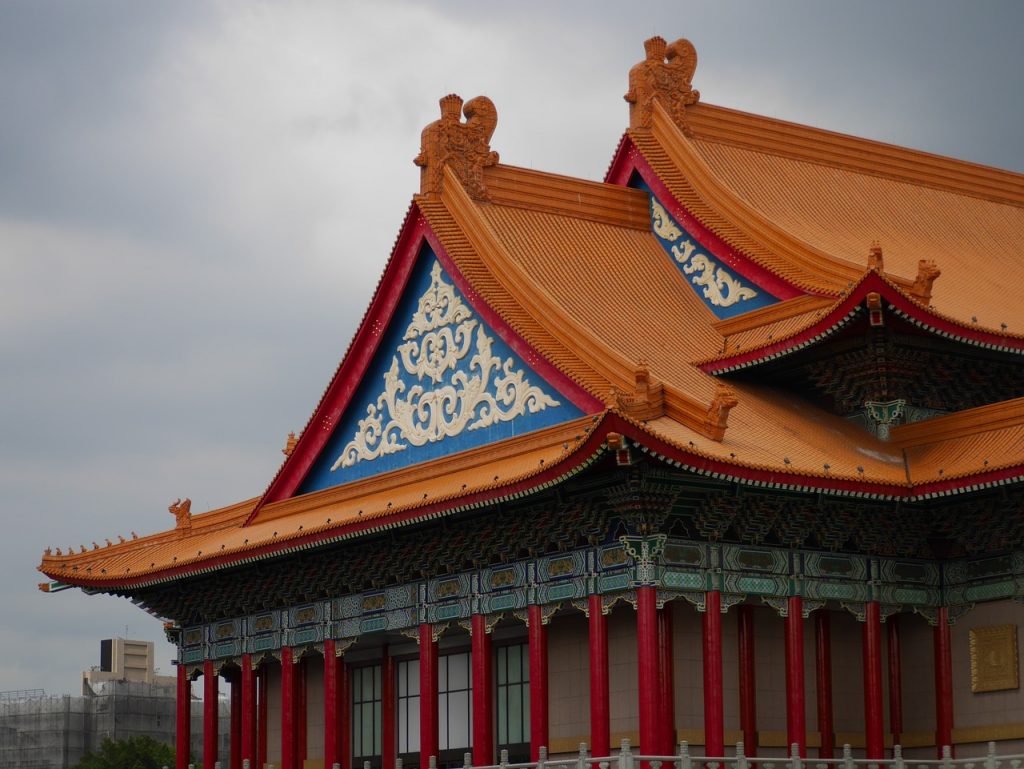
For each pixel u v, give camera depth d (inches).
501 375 2404.0
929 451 2256.4
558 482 2054.6
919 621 2357.3
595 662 2114.9
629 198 2719.0
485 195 2578.7
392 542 2440.9
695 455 1979.6
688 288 2623.0
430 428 2511.1
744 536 2175.2
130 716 5551.2
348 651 2751.0
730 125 2815.0
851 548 2281.0
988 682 2250.2
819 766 2059.5
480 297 2434.8
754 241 2541.8
